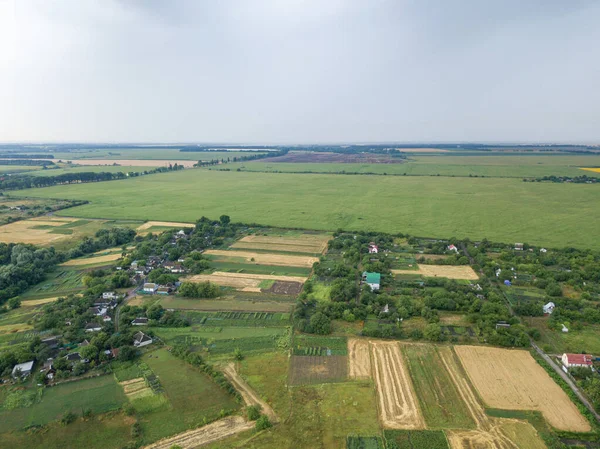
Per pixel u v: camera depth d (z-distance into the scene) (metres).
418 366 78.75
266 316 100.81
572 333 90.62
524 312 99.62
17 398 70.88
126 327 94.19
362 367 78.62
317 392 71.12
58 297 114.50
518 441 59.38
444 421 63.75
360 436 60.75
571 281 117.38
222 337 90.75
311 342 88.06
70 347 86.56
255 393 71.31
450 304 101.94
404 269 132.88
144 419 65.69
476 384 73.00
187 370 78.75
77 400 70.38
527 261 136.12
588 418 63.69
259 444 59.72
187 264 134.75
